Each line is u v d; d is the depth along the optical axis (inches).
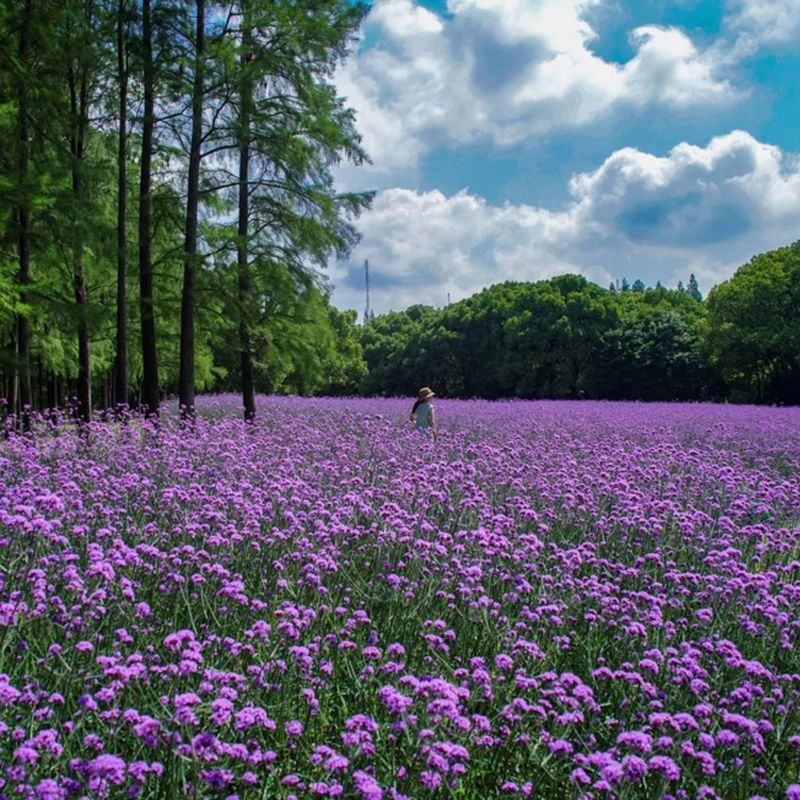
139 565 205.8
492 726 144.5
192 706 122.0
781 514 322.7
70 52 603.5
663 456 453.1
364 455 415.5
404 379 2965.1
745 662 158.7
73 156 602.5
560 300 2429.9
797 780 139.6
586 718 151.3
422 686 129.3
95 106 717.9
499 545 223.9
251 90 630.5
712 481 366.9
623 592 223.1
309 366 767.7
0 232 570.6
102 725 131.6
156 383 654.5
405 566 222.1
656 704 147.0
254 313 706.8
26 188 530.0
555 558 231.1
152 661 160.6
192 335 657.0
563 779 129.9
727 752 140.7
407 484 285.6
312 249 691.4
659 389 2268.7
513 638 182.9
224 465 336.2
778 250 2078.0
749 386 2066.9
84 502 266.1
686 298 3270.2
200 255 644.1
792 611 200.8
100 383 1358.3
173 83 622.5
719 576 222.8
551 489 320.2
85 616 160.4
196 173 657.0
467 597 193.9
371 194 692.1
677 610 217.6
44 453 395.2
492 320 2687.0
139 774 109.0
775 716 155.0
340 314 2910.9
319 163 679.7
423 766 124.7
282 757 136.7
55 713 131.7
